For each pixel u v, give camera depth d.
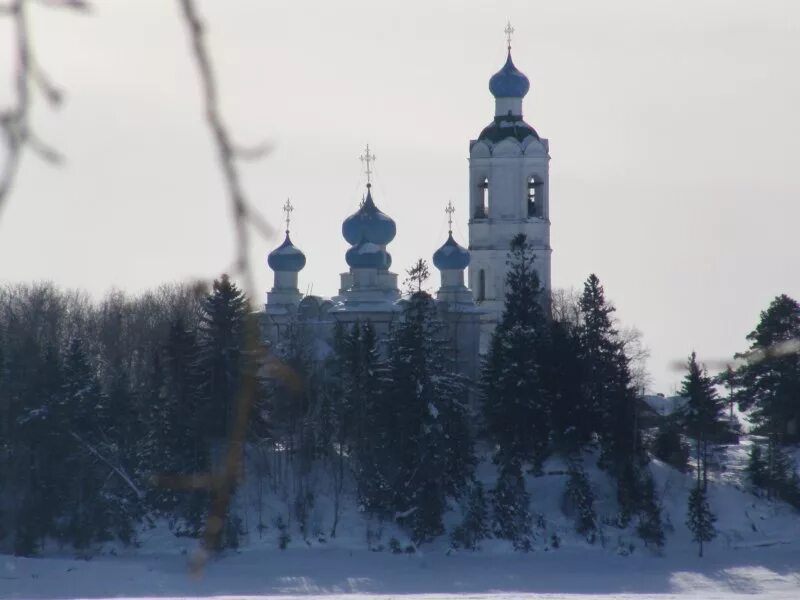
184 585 176.12
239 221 11.73
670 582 190.62
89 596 168.12
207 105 11.73
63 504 189.50
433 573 189.50
